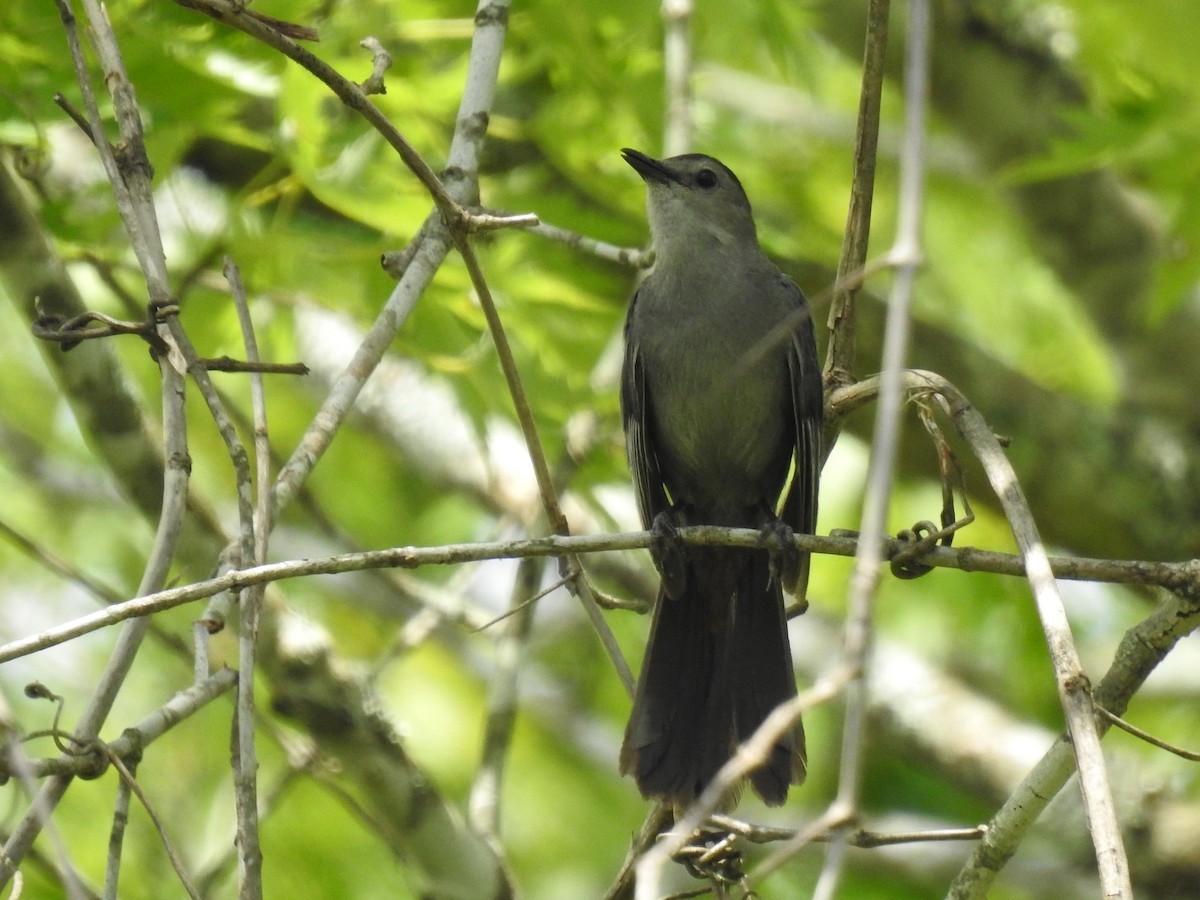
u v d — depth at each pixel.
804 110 14.34
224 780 12.68
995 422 12.91
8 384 14.47
